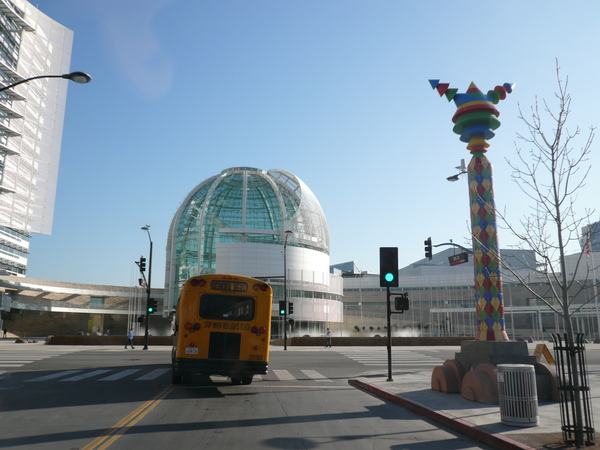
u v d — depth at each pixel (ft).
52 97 243.60
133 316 293.02
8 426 28.48
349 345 143.54
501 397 28.78
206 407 36.40
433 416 32.73
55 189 243.60
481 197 45.65
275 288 232.12
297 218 249.55
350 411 35.65
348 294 371.76
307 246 252.01
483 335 43.83
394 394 42.09
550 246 26.68
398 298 55.16
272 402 39.78
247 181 251.60
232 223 240.12
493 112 46.70
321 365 79.15
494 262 44.29
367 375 62.44
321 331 247.29
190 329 45.24
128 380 54.65
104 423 29.48
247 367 45.34
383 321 323.16
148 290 130.00
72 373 62.03
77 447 23.39
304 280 239.09
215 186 242.99
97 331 285.64
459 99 48.14
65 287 266.77
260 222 242.17
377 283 369.30
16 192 200.54
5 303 223.92
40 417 31.48
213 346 45.21
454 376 42.88
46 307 252.21
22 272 277.64
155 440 25.04
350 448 24.13
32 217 227.20
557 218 26.25
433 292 355.36
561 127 26.84
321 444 24.84
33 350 105.70
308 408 36.86
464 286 352.90
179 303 51.55
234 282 46.78
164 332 297.12
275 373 66.08
